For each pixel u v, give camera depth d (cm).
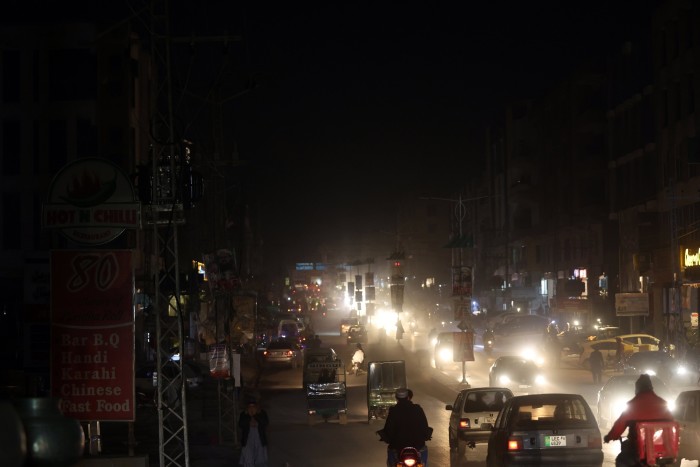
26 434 1112
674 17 5734
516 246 10006
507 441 1706
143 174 1917
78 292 1733
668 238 5891
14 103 5159
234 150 4066
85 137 5138
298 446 2800
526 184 9438
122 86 5150
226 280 3459
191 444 2834
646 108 6259
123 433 3047
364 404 4106
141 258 4822
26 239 5116
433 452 2514
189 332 4934
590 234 7588
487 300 10531
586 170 7669
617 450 2347
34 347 2209
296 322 8225
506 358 3841
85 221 1753
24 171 5134
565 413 1747
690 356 4309
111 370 1727
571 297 7438
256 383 5038
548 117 8788
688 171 5491
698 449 1828
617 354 4875
